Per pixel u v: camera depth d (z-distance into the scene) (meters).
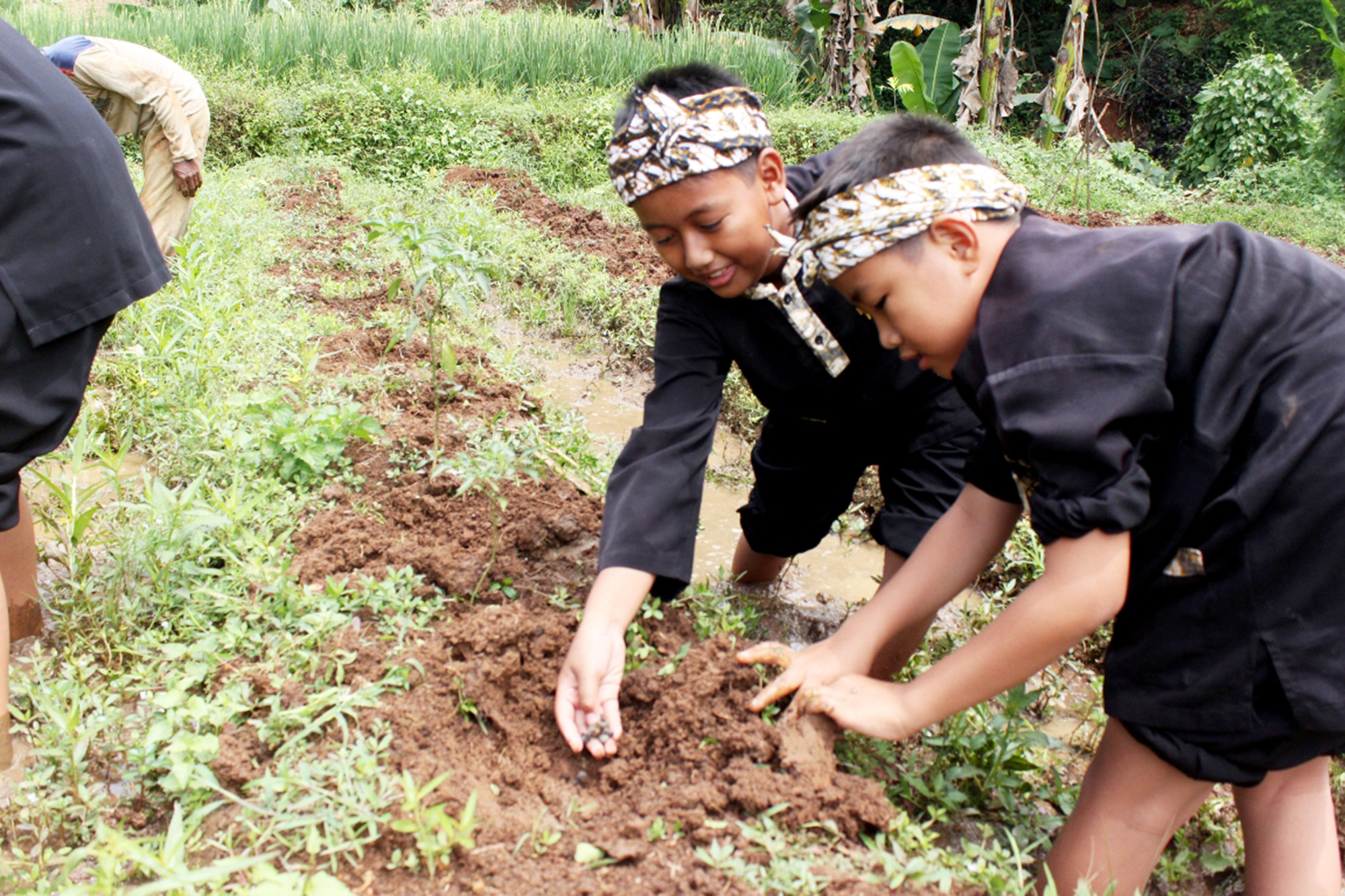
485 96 11.98
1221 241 1.76
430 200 8.22
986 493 2.19
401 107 11.05
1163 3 19.72
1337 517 1.70
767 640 3.29
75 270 2.44
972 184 1.77
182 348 4.31
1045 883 2.18
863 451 2.83
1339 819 2.58
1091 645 3.27
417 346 5.09
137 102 5.65
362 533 3.19
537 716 2.40
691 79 2.13
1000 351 1.69
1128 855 2.02
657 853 1.94
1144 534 1.81
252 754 2.22
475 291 6.08
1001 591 3.45
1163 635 1.86
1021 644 1.81
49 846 2.17
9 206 2.33
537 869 1.93
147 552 2.83
